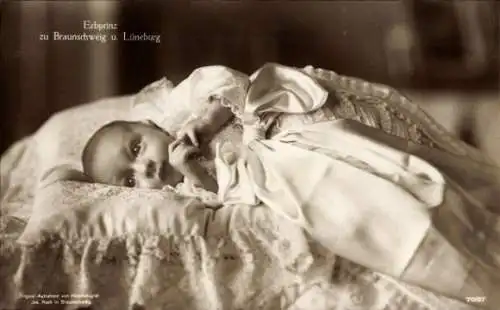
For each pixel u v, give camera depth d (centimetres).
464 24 126
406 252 75
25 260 75
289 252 77
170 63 114
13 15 111
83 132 101
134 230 77
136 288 75
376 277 78
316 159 84
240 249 79
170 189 90
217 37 120
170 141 97
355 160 84
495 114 111
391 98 106
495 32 124
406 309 76
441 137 102
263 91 100
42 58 109
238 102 98
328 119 95
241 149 93
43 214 79
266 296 78
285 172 84
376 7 129
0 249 77
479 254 77
